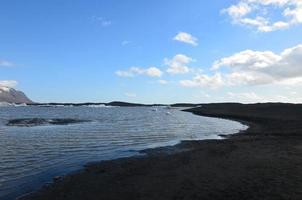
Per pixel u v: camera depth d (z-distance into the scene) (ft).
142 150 118.83
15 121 258.16
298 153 90.63
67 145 132.46
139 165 86.38
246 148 103.09
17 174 82.74
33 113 465.06
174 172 75.51
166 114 454.40
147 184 67.36
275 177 65.26
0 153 111.96
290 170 70.74
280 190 57.36
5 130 193.98
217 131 199.52
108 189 66.49
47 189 69.21
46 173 83.76
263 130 190.39
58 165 93.20
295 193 55.72
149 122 280.10
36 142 140.36
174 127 228.84
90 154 111.86
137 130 201.67
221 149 103.50
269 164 76.74
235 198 55.52
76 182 73.31
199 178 68.59
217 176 69.15
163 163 86.99
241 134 170.19
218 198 56.13
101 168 85.76
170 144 136.46
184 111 584.40
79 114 436.35
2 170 86.84
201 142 134.41
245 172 70.69
